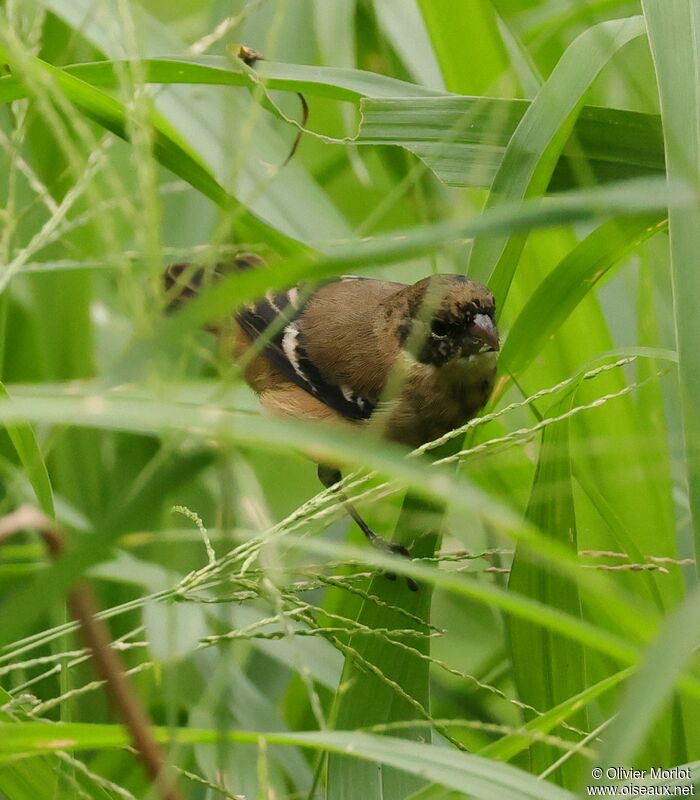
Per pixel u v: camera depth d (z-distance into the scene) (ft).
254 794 21.62
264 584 15.49
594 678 22.33
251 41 29.55
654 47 18.62
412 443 29.89
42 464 18.35
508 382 23.17
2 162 26.61
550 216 11.14
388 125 22.33
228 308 10.61
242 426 10.92
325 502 16.75
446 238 10.95
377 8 29.07
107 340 31.96
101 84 22.90
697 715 20.34
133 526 10.39
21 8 21.77
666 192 11.39
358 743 13.84
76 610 11.00
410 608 20.51
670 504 22.88
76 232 26.84
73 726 13.05
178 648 15.76
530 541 11.28
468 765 13.69
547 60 27.61
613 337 27.43
